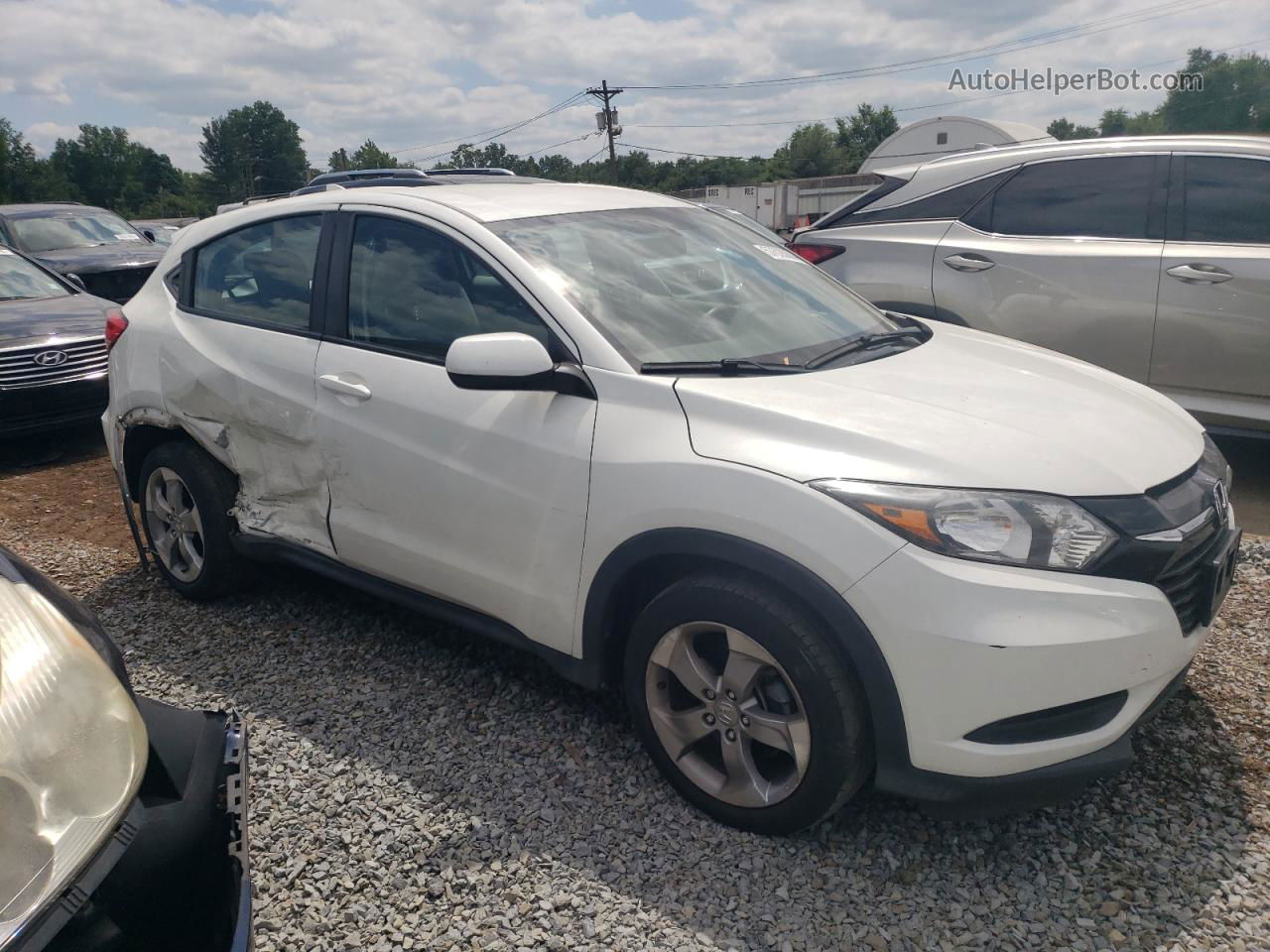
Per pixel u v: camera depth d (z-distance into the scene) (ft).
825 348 10.62
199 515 13.53
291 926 8.02
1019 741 7.86
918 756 7.93
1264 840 8.73
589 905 8.12
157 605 14.34
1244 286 16.48
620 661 10.15
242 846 6.19
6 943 4.63
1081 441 8.72
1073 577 7.77
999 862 8.63
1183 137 17.72
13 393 22.95
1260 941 7.65
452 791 9.65
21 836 4.91
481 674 11.98
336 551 12.02
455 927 7.94
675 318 10.42
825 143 306.76
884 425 8.52
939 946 7.70
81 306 26.18
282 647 12.87
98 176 418.31
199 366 12.94
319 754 10.34
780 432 8.55
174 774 6.07
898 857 8.69
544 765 10.07
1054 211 18.48
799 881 8.40
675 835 8.98
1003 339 12.71
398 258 11.43
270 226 12.96
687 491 8.59
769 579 8.44
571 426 9.53
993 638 7.54
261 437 12.44
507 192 12.23
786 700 8.57
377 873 8.57
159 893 5.54
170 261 14.32
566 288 10.21
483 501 10.18
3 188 342.64
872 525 7.81
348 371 11.41
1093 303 17.83
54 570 15.88
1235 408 17.11
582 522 9.39
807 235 21.34
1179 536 8.16
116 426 14.51
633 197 12.86
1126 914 7.98
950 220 19.47
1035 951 7.64
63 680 5.54
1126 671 7.87
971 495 7.88
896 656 7.75
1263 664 11.57
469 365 9.27
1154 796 9.38
